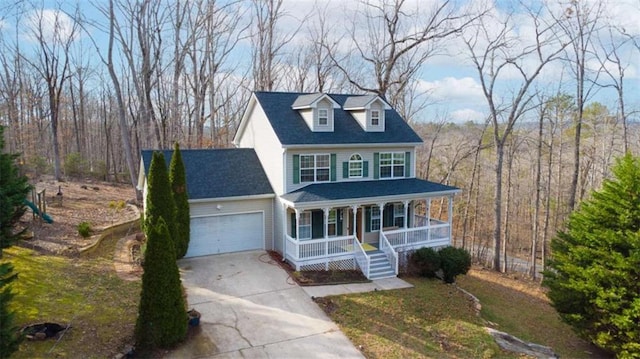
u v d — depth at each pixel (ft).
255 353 42.65
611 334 50.62
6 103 124.36
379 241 72.79
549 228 129.80
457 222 150.00
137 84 108.17
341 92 132.87
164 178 60.59
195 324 46.34
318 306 53.16
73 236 68.69
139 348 41.16
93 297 49.26
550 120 111.96
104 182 128.47
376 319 51.26
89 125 189.88
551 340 57.36
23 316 42.65
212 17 114.73
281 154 69.00
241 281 59.52
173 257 42.14
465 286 76.69
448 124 162.91
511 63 95.50
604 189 55.42
